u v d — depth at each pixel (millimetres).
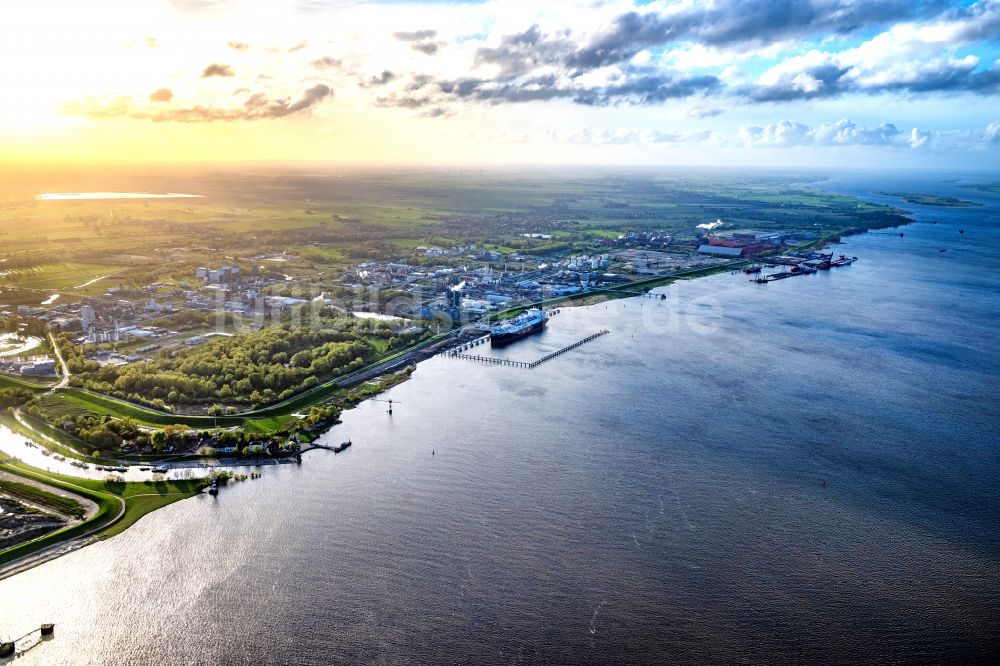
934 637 187000
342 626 187875
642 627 189500
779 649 182375
